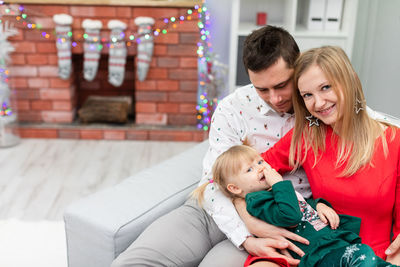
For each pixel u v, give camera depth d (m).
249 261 1.36
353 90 1.30
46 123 3.49
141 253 1.38
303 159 1.47
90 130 3.44
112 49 3.25
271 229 1.37
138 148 3.34
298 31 3.04
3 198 2.61
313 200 1.45
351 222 1.34
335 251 1.26
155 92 3.42
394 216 1.39
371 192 1.33
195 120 3.50
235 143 1.67
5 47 3.18
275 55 1.36
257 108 1.62
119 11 3.20
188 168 1.81
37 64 3.36
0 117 3.22
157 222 1.50
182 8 3.19
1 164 3.03
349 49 2.93
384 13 2.05
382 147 1.35
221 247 1.46
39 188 2.73
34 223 2.36
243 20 3.39
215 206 1.50
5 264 2.03
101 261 1.48
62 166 3.02
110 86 3.69
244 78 3.16
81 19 3.23
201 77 3.41
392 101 1.98
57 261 2.06
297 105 1.42
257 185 1.43
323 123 1.43
